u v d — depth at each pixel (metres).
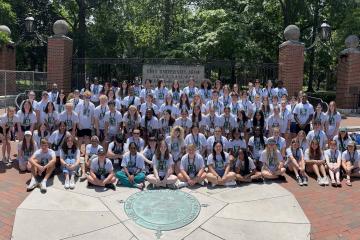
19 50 32.69
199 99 10.55
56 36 17.06
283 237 5.60
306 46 28.41
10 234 5.58
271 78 17.61
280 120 10.57
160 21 34.62
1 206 6.52
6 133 9.20
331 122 10.56
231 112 10.97
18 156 8.81
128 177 7.59
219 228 5.82
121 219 6.04
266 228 5.86
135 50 37.41
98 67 19.17
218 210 6.46
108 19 34.16
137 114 9.95
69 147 8.06
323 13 27.41
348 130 13.41
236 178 7.96
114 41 34.41
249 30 25.00
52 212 6.25
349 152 8.65
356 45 20.45
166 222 5.95
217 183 7.75
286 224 6.00
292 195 7.29
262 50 24.14
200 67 16.67
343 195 7.52
